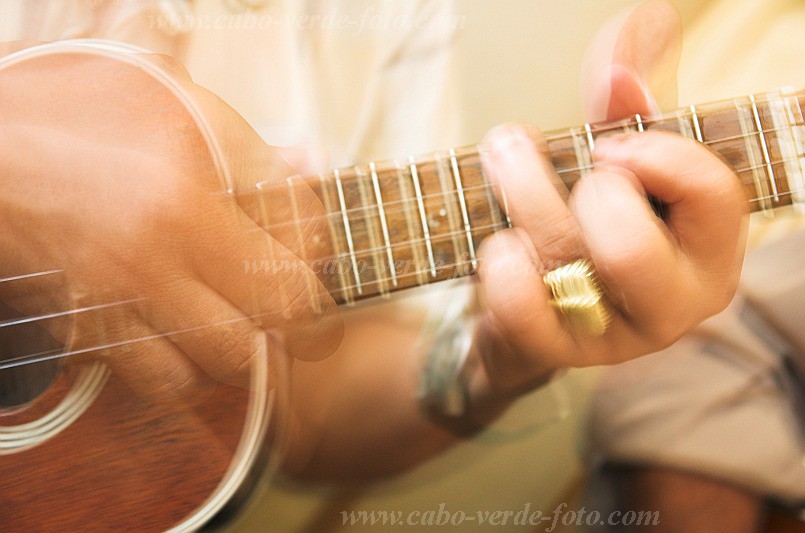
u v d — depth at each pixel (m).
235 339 0.67
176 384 0.68
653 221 0.66
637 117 0.68
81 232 0.66
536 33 0.81
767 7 0.79
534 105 0.81
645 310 0.67
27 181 0.66
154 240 0.66
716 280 0.67
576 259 0.67
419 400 0.75
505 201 0.67
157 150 0.67
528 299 0.67
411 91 0.81
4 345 0.68
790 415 0.73
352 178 0.67
